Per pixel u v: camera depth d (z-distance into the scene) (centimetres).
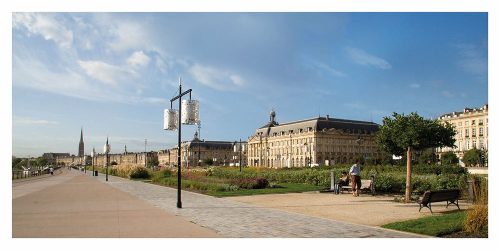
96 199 2359
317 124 14825
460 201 2036
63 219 1520
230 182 3406
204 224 1397
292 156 15562
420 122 2055
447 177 2380
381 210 1755
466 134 12900
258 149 17700
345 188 2739
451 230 1188
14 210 1800
